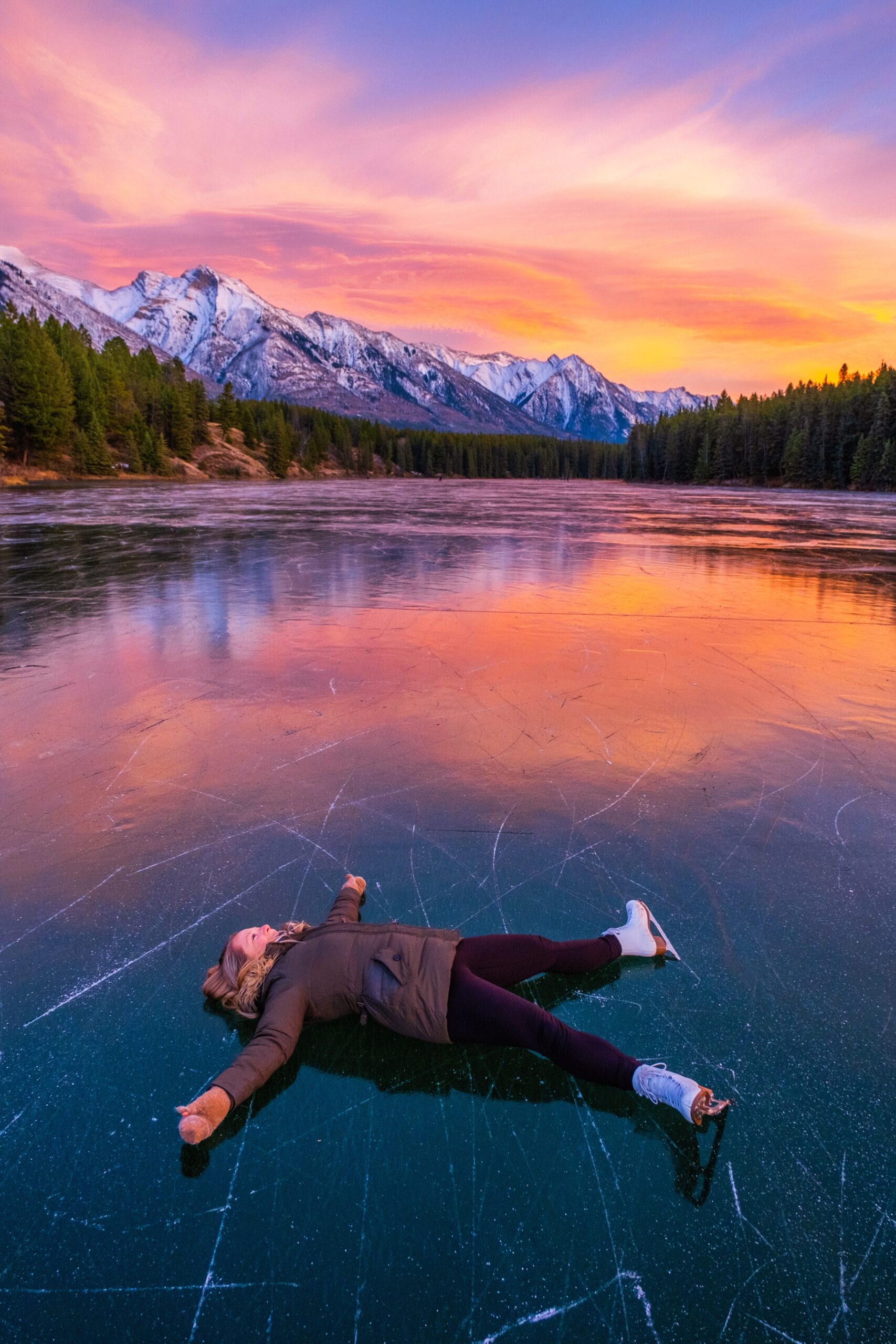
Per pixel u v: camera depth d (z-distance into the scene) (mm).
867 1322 1293
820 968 2236
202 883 2674
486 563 12000
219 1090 1641
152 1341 1261
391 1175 1572
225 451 103750
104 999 2109
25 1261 1401
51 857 2854
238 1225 1467
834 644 6301
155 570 10688
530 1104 1782
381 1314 1299
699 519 25328
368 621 7129
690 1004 2090
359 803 3279
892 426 73000
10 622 7035
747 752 3881
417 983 1912
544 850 2883
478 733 4125
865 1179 1576
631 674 5324
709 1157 1626
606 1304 1317
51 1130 1686
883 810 3240
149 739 4043
